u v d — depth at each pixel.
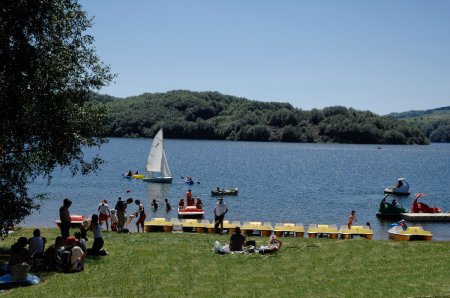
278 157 171.12
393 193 71.88
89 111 21.98
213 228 32.28
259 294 15.84
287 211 53.34
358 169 125.75
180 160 145.00
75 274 18.12
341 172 114.88
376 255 21.27
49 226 40.03
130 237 26.89
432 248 22.72
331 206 57.94
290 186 81.12
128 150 188.00
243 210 53.56
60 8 20.62
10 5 18.78
